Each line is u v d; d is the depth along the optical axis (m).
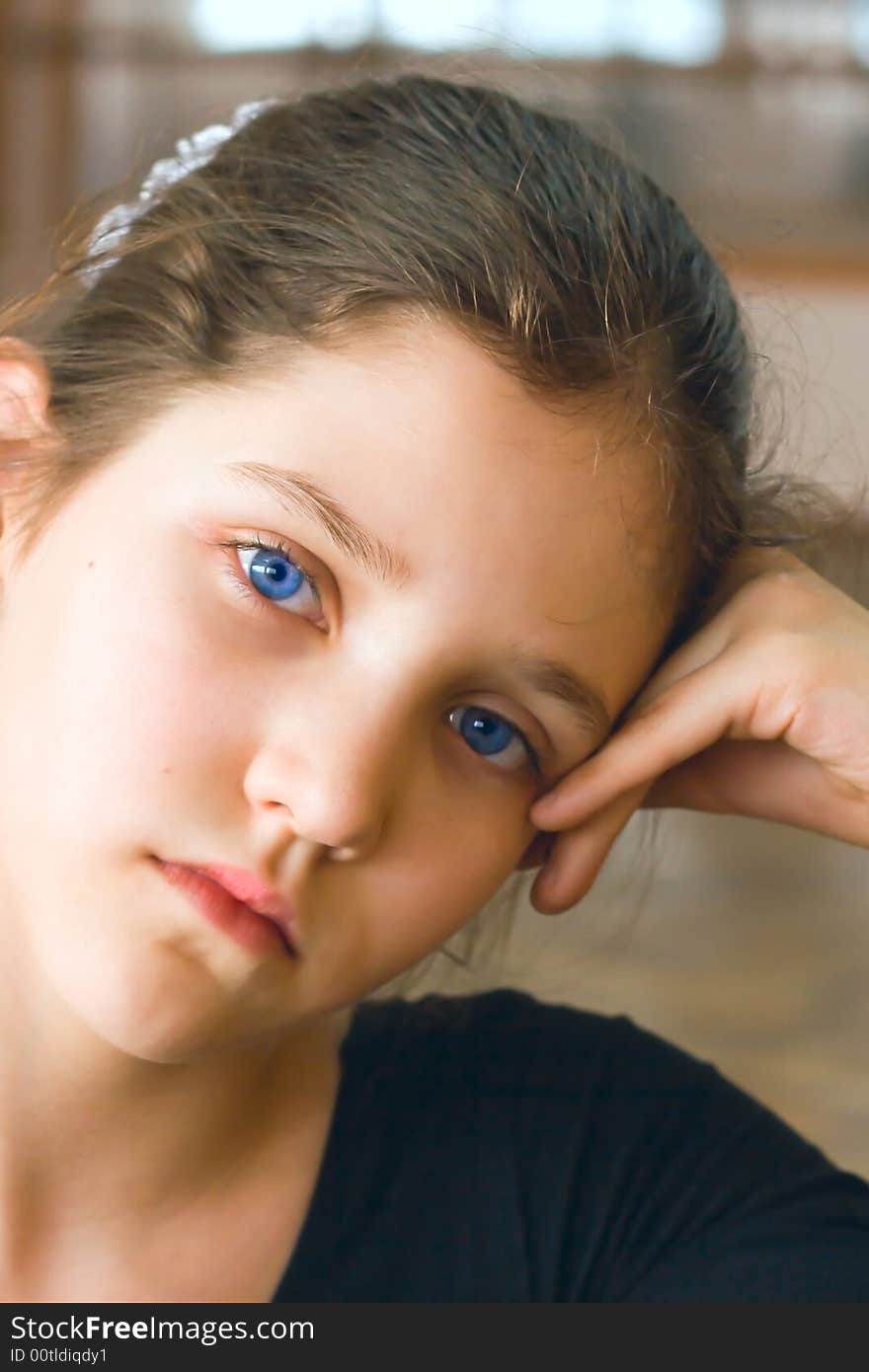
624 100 5.12
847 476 1.66
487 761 0.85
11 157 5.48
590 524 0.80
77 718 0.77
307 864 0.76
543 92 1.23
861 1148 2.00
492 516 0.77
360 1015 1.00
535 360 0.79
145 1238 0.87
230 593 0.77
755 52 5.11
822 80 5.10
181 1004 0.76
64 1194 0.85
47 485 0.85
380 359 0.78
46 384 0.91
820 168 5.14
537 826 0.91
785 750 1.01
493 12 5.13
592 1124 0.96
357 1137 0.92
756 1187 0.94
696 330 0.92
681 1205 0.94
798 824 1.02
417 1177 0.93
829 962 2.67
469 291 0.80
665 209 0.96
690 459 0.89
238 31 5.28
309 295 0.82
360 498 0.76
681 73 5.14
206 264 0.87
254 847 0.75
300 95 1.06
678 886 2.99
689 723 0.92
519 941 2.37
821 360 4.93
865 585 1.52
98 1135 0.84
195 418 0.81
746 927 2.80
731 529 0.97
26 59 5.41
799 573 0.99
